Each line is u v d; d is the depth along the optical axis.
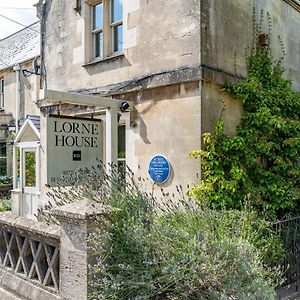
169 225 3.60
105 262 3.20
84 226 3.13
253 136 7.01
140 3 7.19
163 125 6.72
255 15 7.69
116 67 7.62
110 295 3.05
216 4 6.61
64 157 6.60
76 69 8.55
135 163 7.16
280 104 7.69
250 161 6.73
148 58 7.01
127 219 3.40
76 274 3.17
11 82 15.26
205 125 6.25
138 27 7.21
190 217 3.90
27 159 10.35
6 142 15.25
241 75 7.18
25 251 3.96
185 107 6.40
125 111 7.18
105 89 7.78
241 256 3.41
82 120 6.94
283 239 5.43
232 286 3.23
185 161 6.36
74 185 5.09
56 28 9.20
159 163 6.71
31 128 10.17
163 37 6.77
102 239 3.15
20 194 10.41
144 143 7.02
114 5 8.05
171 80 6.52
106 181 4.95
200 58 6.20
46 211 4.62
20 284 3.92
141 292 3.10
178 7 6.55
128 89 7.22
